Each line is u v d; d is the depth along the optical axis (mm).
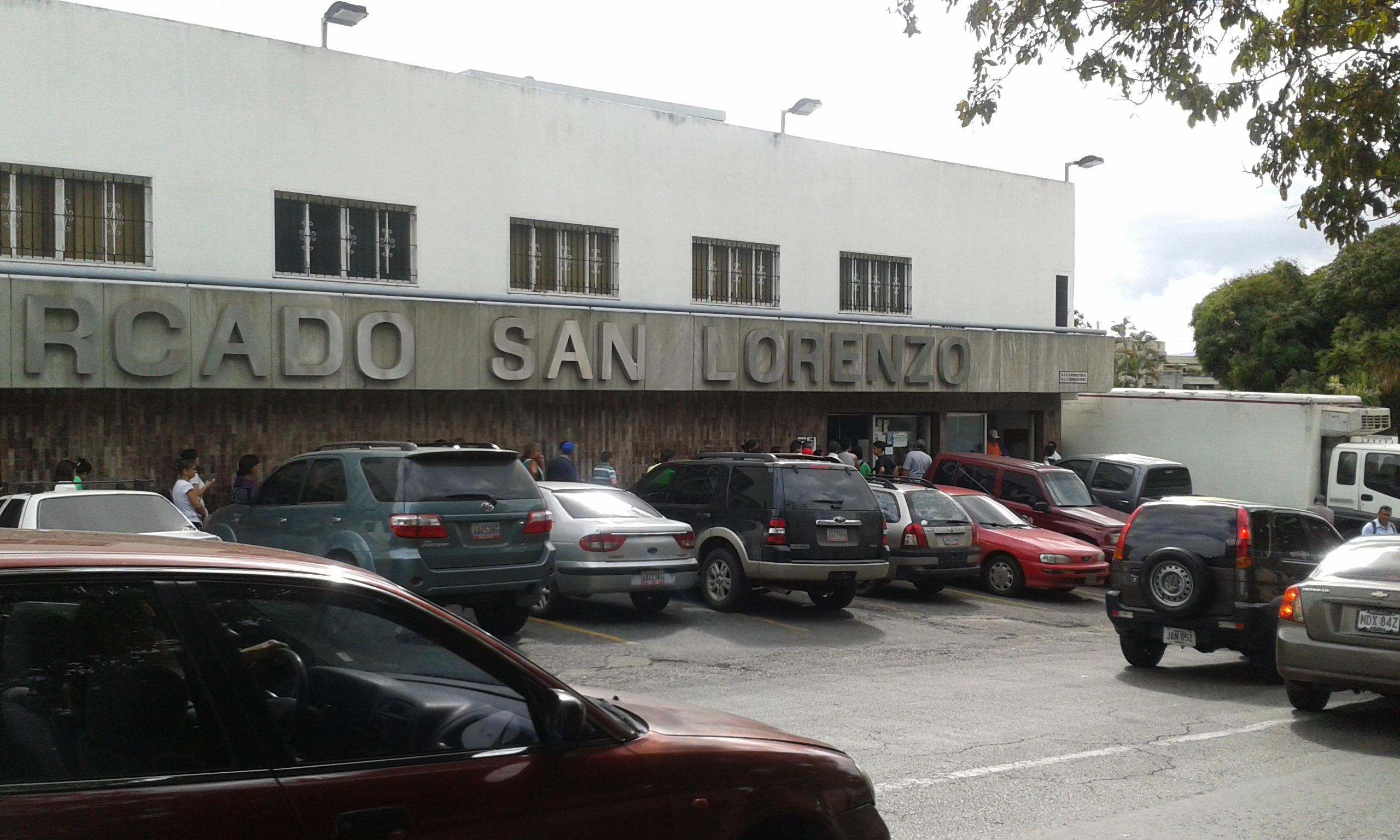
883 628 13086
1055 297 26109
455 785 2938
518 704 3238
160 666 2678
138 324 13812
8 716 2480
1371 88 10172
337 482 10875
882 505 16188
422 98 17219
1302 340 40094
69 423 14250
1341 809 6383
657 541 12641
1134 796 6535
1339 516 22797
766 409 21328
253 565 2908
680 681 9578
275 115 15898
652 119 19703
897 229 23219
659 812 3266
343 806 2752
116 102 14633
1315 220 10508
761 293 21391
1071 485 19438
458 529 10484
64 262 14375
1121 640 11453
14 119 13906
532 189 18328
